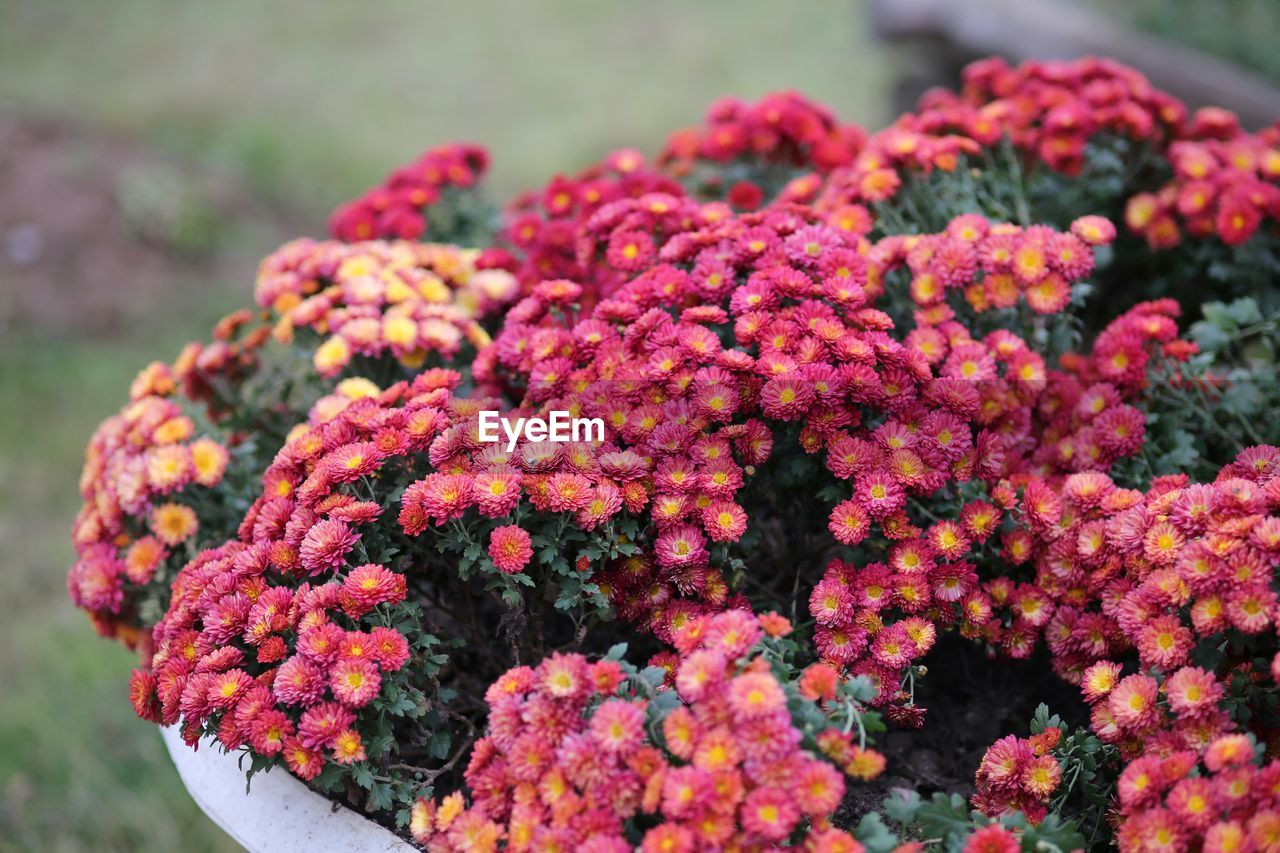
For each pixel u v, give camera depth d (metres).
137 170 3.33
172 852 1.76
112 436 1.43
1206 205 1.54
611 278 1.48
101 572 1.36
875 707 1.21
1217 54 2.60
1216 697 1.07
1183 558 1.10
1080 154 1.57
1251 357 1.60
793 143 1.69
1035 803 1.14
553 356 1.30
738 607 1.23
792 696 1.07
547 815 1.05
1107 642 1.19
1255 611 1.06
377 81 4.16
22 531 2.35
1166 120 1.64
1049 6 2.58
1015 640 1.24
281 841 1.15
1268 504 1.10
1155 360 1.40
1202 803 1.02
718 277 1.30
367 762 1.14
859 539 1.19
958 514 1.26
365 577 1.15
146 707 1.20
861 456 1.21
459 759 1.26
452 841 1.07
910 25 2.56
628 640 1.32
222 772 1.21
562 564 1.17
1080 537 1.20
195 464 1.37
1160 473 1.34
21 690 2.04
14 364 2.73
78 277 2.97
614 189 1.57
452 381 1.31
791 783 1.03
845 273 1.29
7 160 3.27
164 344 2.80
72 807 1.83
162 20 4.75
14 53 4.33
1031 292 1.34
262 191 3.41
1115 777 1.15
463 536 1.18
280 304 1.51
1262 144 1.61
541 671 1.09
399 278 1.49
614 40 4.47
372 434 1.25
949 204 1.51
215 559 1.25
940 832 1.07
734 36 4.42
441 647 1.26
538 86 4.06
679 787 1.02
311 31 4.63
